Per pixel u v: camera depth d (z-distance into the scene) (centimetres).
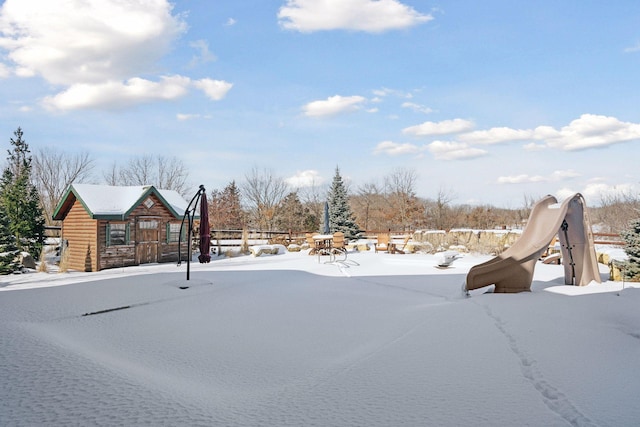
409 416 343
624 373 416
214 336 661
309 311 839
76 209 1731
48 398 398
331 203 3077
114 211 1677
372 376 441
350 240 2978
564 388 384
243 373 492
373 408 363
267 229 4384
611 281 1059
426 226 4616
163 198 1848
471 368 448
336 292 1062
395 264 1702
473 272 906
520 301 761
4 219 1580
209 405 389
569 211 978
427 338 570
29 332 633
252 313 825
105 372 470
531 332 562
